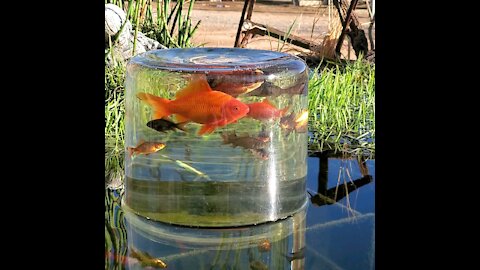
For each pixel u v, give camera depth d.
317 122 1.68
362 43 1.83
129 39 1.69
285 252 1.10
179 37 1.78
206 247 1.11
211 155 1.14
